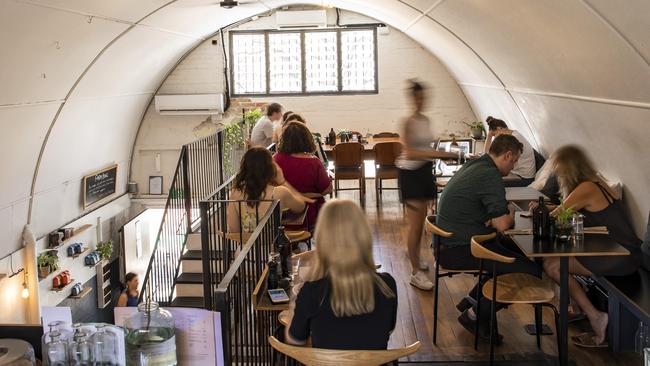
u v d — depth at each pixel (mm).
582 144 6953
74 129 9805
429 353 4816
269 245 4316
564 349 4379
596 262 4871
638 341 4707
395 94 12789
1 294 8727
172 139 13125
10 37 6457
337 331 2771
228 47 12883
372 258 2791
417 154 6012
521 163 8258
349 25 12688
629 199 6105
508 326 5266
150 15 8586
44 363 2424
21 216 9227
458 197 5000
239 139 10953
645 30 3922
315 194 6301
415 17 9398
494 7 5867
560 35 5121
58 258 10344
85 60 8492
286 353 2842
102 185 11812
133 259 13242
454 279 6324
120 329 2469
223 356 2492
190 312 2420
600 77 5109
